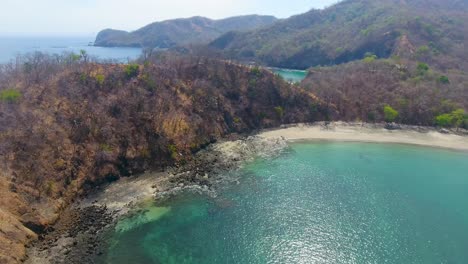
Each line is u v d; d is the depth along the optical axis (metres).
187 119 92.81
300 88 121.38
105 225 56.84
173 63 109.06
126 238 53.72
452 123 106.69
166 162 80.19
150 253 50.41
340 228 57.06
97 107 81.88
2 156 60.06
